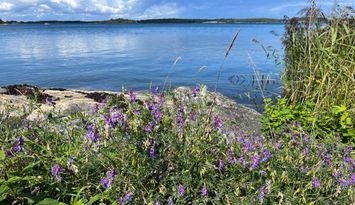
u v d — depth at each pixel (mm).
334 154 4590
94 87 13633
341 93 6953
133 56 25562
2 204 2713
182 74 16562
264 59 21500
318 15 8164
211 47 32688
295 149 4176
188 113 3564
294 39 8359
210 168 3193
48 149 3068
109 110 3451
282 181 3248
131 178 2951
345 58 7137
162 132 3289
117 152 3098
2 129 3357
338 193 3385
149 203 2762
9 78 15867
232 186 3166
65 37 60688
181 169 3146
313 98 7188
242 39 44312
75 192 3029
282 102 6785
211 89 12594
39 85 14055
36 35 71562
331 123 6098
